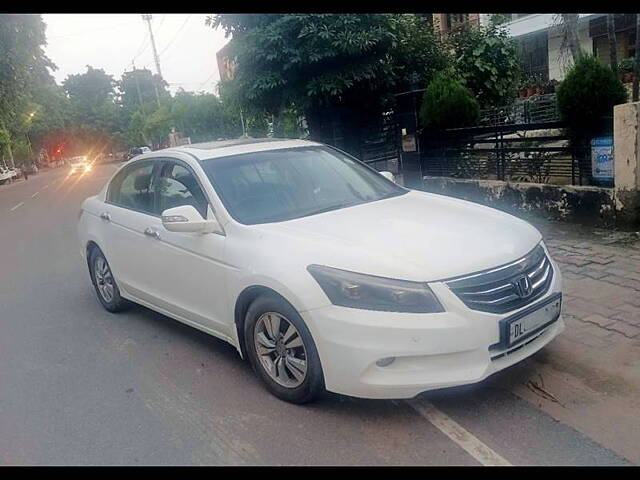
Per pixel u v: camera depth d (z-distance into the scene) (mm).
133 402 3822
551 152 7062
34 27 21656
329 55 9102
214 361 4324
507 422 3238
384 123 10312
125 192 5250
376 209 4125
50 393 4055
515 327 3205
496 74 11203
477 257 3277
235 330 3893
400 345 3055
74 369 4414
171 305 4570
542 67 21672
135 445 3324
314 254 3383
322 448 3139
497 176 7879
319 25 9109
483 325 3098
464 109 8430
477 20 17438
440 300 3070
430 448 3062
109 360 4523
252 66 9688
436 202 4359
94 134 86188
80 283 6922
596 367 3713
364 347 3102
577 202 6680
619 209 6250
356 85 9914
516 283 3279
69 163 70438
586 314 4453
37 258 8750
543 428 3160
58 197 20625
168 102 48375
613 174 6371
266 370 3688
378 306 3109
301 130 13102
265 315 3602
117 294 5457
